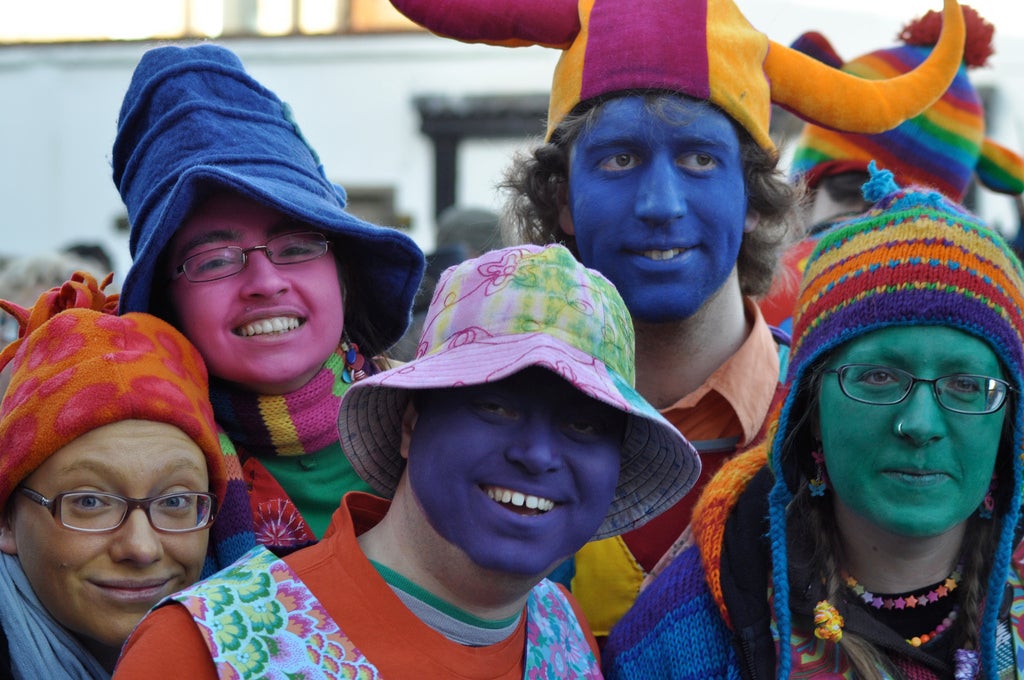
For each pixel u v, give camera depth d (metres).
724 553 2.51
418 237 11.94
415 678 2.17
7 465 2.39
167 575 2.45
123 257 12.52
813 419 2.49
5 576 2.50
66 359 2.43
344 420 2.33
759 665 2.40
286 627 2.13
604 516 2.30
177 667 2.04
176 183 2.69
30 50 12.53
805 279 2.53
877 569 2.46
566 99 3.20
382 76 12.00
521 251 2.30
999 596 2.33
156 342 2.55
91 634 2.43
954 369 2.31
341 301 2.92
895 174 4.36
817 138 4.50
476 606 2.28
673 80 3.06
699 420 3.23
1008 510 2.36
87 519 2.39
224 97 2.89
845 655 2.40
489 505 2.20
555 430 2.23
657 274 3.08
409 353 3.98
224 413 2.85
